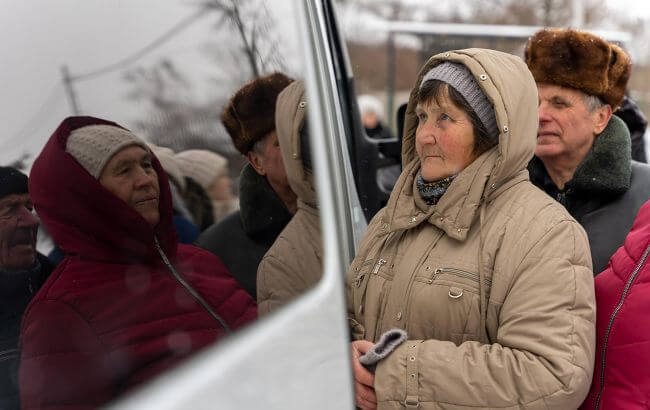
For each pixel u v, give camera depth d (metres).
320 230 1.07
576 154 2.11
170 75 1.01
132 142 0.98
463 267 1.49
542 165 2.24
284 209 1.07
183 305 0.96
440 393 1.39
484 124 1.53
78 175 0.96
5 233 0.94
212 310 0.97
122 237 0.96
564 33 2.08
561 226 1.45
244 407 0.80
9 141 0.98
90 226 0.95
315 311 1.00
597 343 1.46
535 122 1.54
